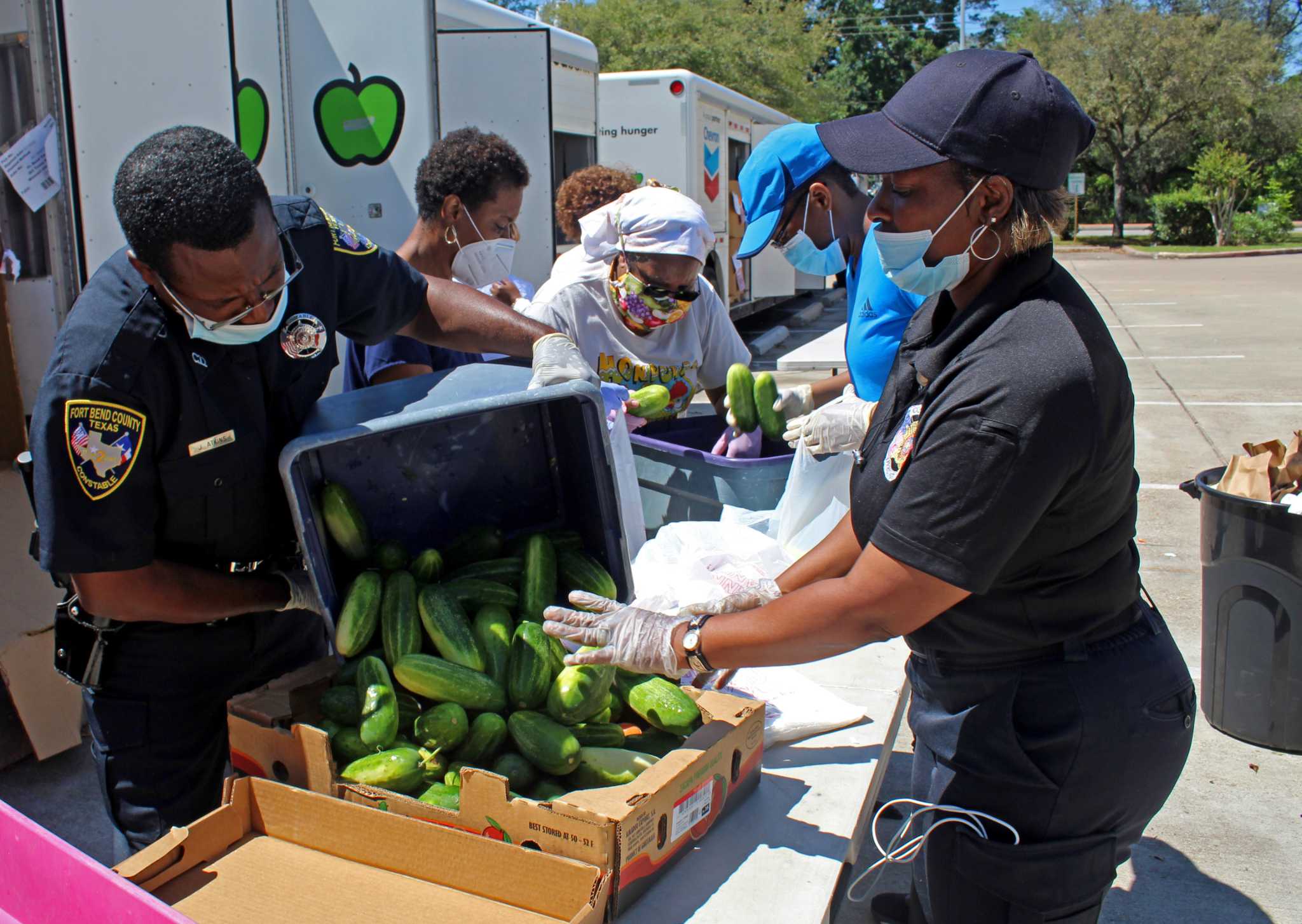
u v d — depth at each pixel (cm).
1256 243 3753
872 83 5197
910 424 182
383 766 190
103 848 344
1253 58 4041
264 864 186
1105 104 4066
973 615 189
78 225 382
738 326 1689
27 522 386
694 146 1136
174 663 223
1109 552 186
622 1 2652
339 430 203
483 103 673
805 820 210
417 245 385
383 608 215
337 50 584
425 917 173
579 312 362
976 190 176
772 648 185
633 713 223
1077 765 189
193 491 203
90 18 383
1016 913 201
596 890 169
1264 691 431
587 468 246
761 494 326
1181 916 346
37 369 399
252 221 180
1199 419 988
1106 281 2461
